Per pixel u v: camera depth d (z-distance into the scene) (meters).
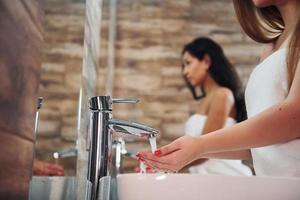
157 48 2.08
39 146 0.67
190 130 1.92
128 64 2.05
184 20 2.11
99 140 0.69
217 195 0.56
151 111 2.01
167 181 0.56
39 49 0.54
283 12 0.87
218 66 2.00
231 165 1.64
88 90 1.13
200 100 2.00
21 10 0.45
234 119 1.88
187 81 2.02
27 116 0.49
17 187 0.46
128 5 2.11
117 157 1.21
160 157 0.69
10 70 0.42
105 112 0.70
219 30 2.10
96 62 1.46
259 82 0.83
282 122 0.65
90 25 1.15
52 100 0.75
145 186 0.57
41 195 0.70
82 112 0.99
